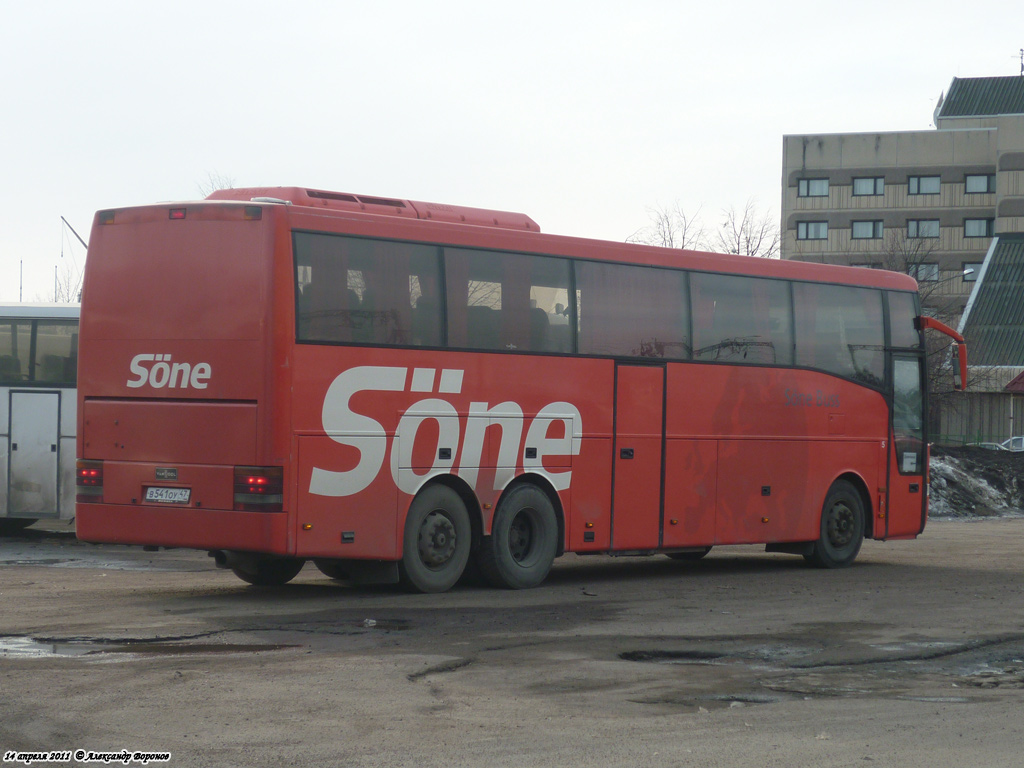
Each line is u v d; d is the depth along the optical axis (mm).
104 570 15719
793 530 16906
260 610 11648
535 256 14055
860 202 86938
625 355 14922
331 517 12148
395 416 12688
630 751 6625
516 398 13789
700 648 10016
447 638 10227
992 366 65312
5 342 19078
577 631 10734
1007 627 11422
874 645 10305
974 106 88125
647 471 15148
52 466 18953
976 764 6504
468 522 13477
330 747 6613
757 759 6516
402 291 12805
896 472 18438
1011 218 81812
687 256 15703
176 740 6711
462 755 6484
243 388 11852
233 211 12055
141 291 12422
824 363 17406
